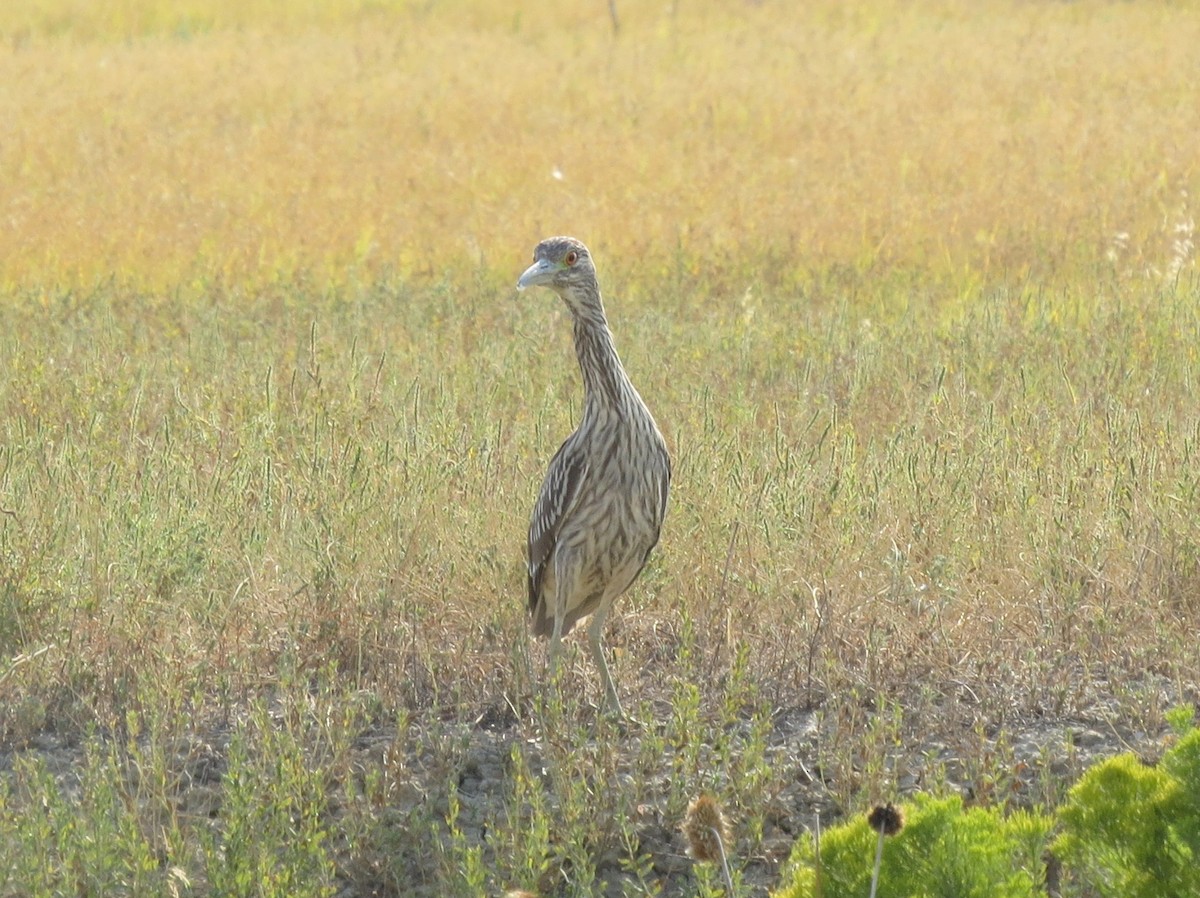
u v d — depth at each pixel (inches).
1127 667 432.8
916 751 395.2
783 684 431.2
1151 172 1175.0
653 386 649.0
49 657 437.4
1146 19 2119.8
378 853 359.6
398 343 740.0
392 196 1186.6
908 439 551.5
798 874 292.8
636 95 1631.4
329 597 454.3
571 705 408.2
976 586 464.4
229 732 414.0
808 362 672.4
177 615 453.4
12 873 328.8
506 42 2162.9
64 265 984.9
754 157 1307.8
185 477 524.4
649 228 1043.9
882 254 975.0
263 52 2090.3
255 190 1215.6
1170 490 500.4
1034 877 297.6
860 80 1683.1
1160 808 295.9
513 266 956.6
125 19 2488.9
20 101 1653.5
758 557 476.7
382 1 2662.4
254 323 792.3
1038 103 1520.7
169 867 340.2
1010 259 949.8
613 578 426.0
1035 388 624.7
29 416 606.2
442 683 435.8
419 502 498.6
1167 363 665.0
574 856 345.1
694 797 369.1
